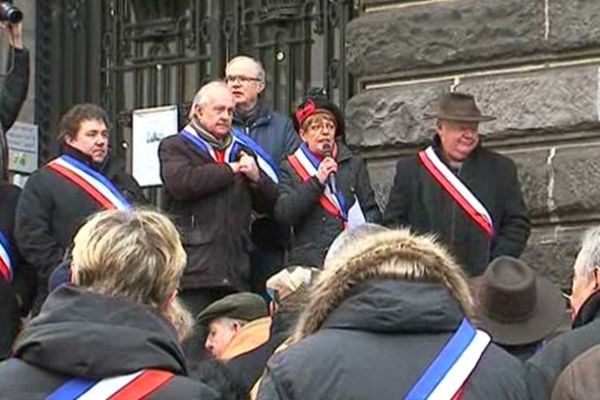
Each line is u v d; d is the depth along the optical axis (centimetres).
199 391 554
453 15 1274
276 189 1190
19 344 556
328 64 1386
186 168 1161
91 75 1541
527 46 1240
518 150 1249
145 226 573
